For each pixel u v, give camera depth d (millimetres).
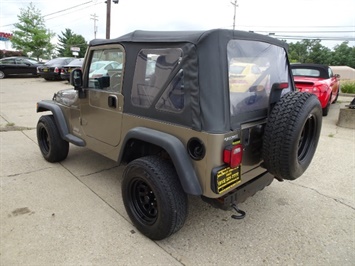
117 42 2836
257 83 2582
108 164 4328
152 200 2574
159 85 2430
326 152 5078
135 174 2529
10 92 11977
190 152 2252
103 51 3074
